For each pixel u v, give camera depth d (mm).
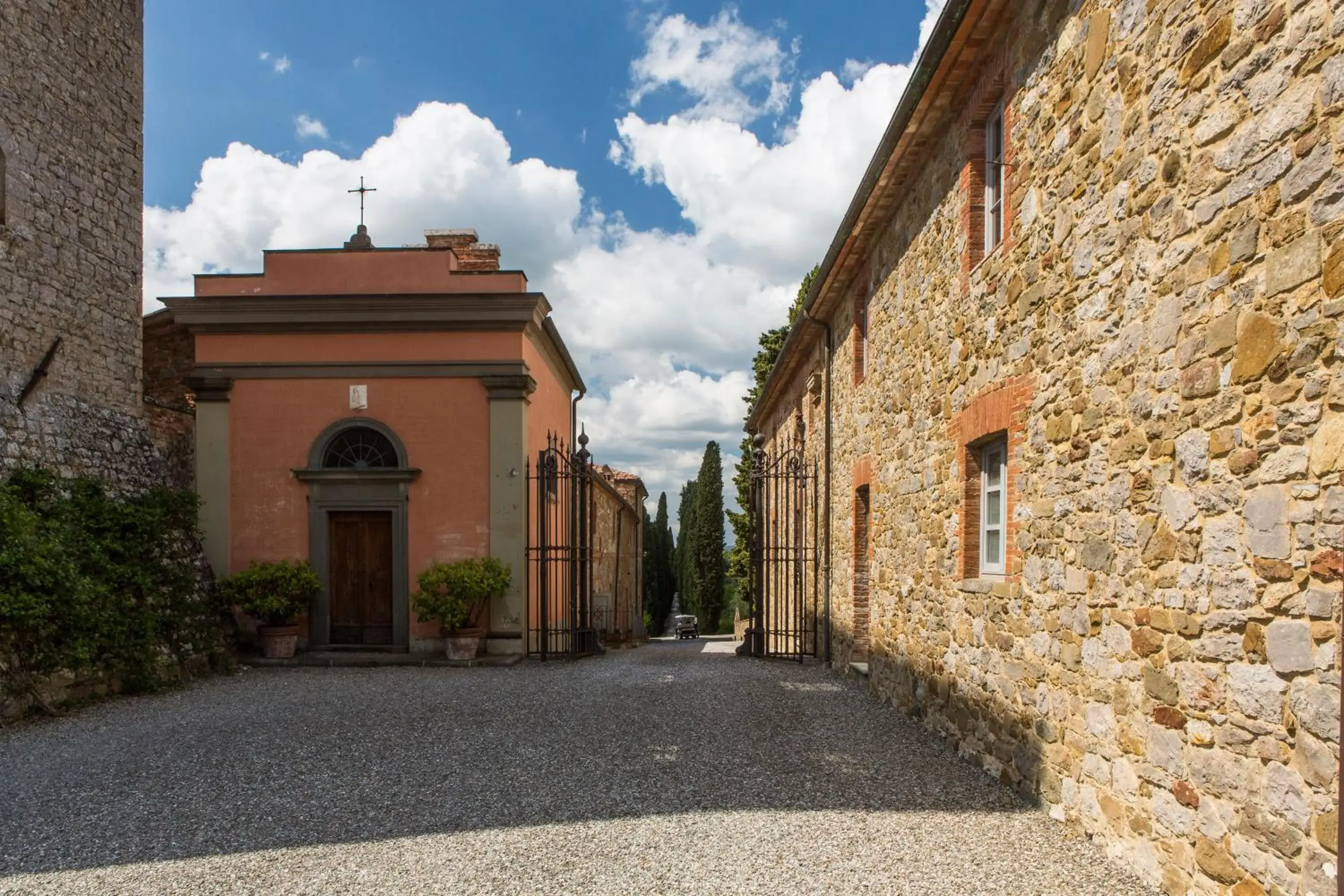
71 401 10391
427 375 12680
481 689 9664
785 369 15758
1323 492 2732
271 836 4637
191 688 9938
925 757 6156
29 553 8117
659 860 4191
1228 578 3199
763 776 5684
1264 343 3010
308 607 12383
